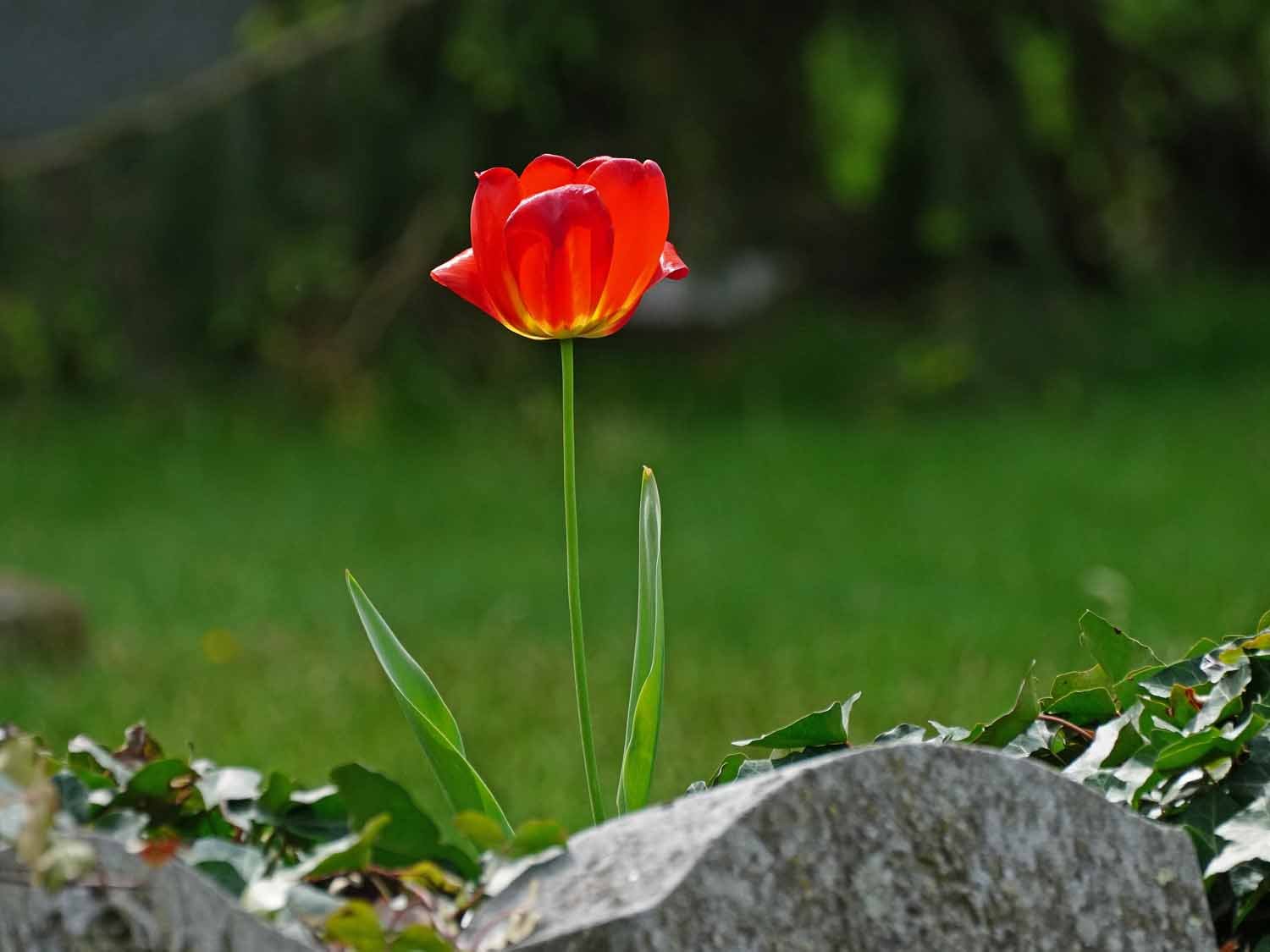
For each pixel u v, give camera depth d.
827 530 9.94
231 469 12.47
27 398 13.74
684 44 13.24
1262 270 19.94
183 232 12.48
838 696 5.88
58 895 1.63
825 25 13.33
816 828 1.64
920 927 1.66
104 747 2.20
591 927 1.56
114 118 12.41
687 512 10.66
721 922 1.58
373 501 11.34
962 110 13.12
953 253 13.98
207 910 1.59
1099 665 2.33
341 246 12.79
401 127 12.88
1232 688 2.15
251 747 5.37
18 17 15.82
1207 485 10.80
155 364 13.12
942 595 7.98
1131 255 18.69
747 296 15.74
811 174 14.75
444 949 1.62
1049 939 1.71
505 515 10.85
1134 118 14.29
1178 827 1.98
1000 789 1.73
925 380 14.03
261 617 7.87
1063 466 11.62
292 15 14.40
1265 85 15.77
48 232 12.38
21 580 7.33
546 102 13.27
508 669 6.62
